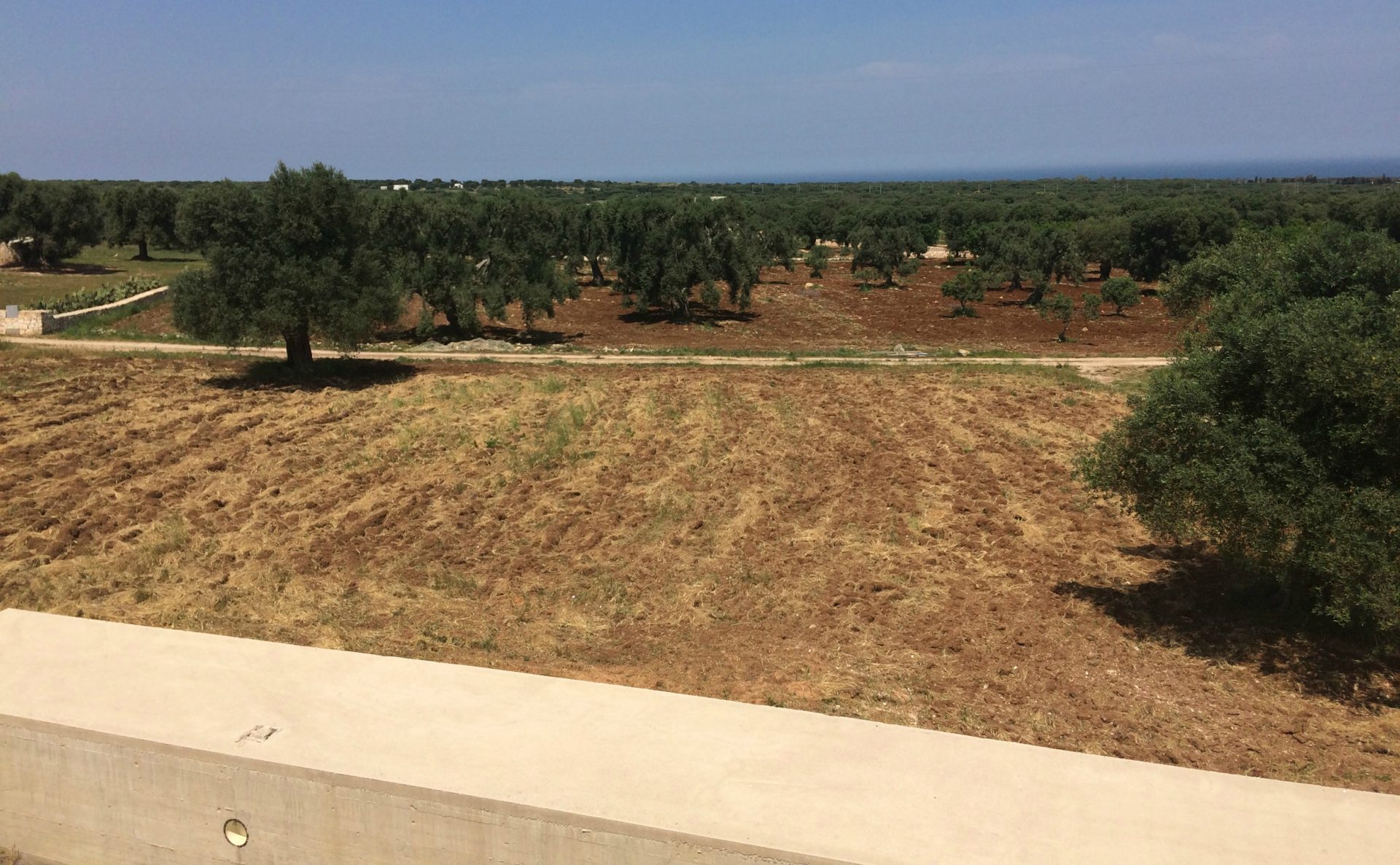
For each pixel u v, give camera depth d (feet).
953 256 274.57
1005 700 36.17
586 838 21.77
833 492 61.77
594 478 63.67
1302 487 37.19
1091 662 39.50
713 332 146.00
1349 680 38.01
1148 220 210.79
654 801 22.38
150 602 43.27
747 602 45.16
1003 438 74.54
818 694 35.88
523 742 24.70
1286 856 21.31
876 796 22.95
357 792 22.90
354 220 89.61
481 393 85.51
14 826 25.79
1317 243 49.03
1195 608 44.70
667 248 155.43
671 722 25.95
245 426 73.41
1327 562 35.86
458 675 28.22
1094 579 48.21
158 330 124.67
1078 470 45.24
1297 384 38.09
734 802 22.45
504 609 43.86
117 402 79.25
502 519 55.77
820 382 96.22
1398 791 30.32
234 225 86.12
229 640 30.22
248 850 24.13
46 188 217.77
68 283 186.70
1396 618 34.53
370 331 89.04
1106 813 22.58
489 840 22.40
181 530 51.60
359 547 50.93
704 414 80.64
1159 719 35.06
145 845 24.88
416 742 24.53
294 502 57.31
